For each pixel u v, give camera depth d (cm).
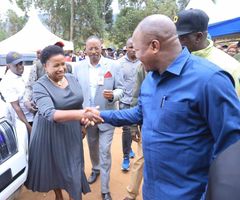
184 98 168
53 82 298
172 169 177
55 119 252
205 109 165
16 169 273
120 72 445
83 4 3491
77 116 242
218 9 870
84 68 384
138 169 347
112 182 430
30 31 1764
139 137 365
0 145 263
